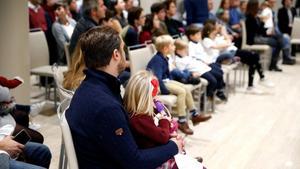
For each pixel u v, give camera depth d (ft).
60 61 16.84
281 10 27.53
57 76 10.02
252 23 22.35
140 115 6.28
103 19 14.47
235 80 19.89
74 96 5.70
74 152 5.50
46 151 7.52
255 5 22.34
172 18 20.62
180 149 6.73
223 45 17.52
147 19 16.80
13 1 12.74
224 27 20.79
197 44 16.70
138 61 13.25
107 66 5.69
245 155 12.02
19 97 13.29
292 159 11.80
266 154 12.14
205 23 18.39
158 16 18.30
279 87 20.53
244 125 14.71
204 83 14.98
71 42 13.83
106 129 5.32
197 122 14.02
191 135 13.38
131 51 13.10
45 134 12.84
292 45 28.02
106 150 5.40
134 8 16.58
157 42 13.23
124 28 15.79
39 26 17.99
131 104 6.34
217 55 17.44
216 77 16.16
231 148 12.52
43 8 18.99
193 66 15.02
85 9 14.10
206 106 15.92
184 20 23.15
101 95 5.45
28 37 13.48
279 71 24.29
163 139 6.20
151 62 13.04
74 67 8.79
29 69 13.67
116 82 5.75
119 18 18.21
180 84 13.26
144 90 6.34
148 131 6.18
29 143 7.54
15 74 13.14
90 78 5.66
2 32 12.78
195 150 12.25
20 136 7.70
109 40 5.64
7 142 7.11
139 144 6.21
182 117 12.81
